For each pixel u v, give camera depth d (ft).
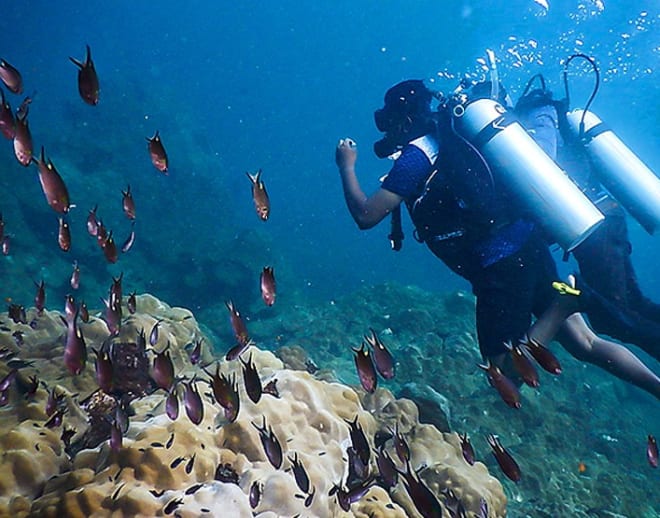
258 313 41.50
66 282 37.22
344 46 332.60
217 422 8.41
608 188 15.17
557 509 15.65
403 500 9.84
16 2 226.17
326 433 8.91
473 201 12.10
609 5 69.77
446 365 23.48
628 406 33.68
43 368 10.77
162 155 7.84
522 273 12.59
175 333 13.46
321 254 96.27
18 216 38.42
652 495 21.52
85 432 9.22
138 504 6.24
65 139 54.90
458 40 294.25
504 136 12.14
